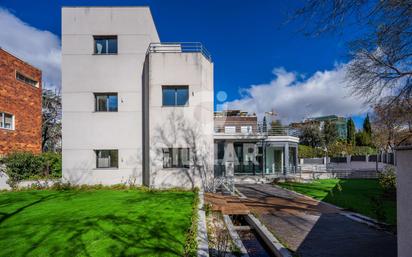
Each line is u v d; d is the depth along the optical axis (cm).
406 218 340
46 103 3047
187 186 1460
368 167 3106
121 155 1580
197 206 1019
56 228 707
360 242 666
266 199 1291
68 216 840
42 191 1400
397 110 1045
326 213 990
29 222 770
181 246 584
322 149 4291
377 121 1509
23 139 1917
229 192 1475
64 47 1602
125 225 737
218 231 766
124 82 1605
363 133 4734
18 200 1133
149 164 1473
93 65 1602
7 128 1781
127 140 1587
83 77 1596
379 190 1606
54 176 1620
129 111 1597
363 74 1035
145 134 1578
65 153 1570
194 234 668
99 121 1588
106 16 1617
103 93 1606
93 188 1489
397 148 357
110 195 1259
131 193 1321
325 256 575
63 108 1584
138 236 644
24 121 1933
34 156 1642
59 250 553
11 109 1808
